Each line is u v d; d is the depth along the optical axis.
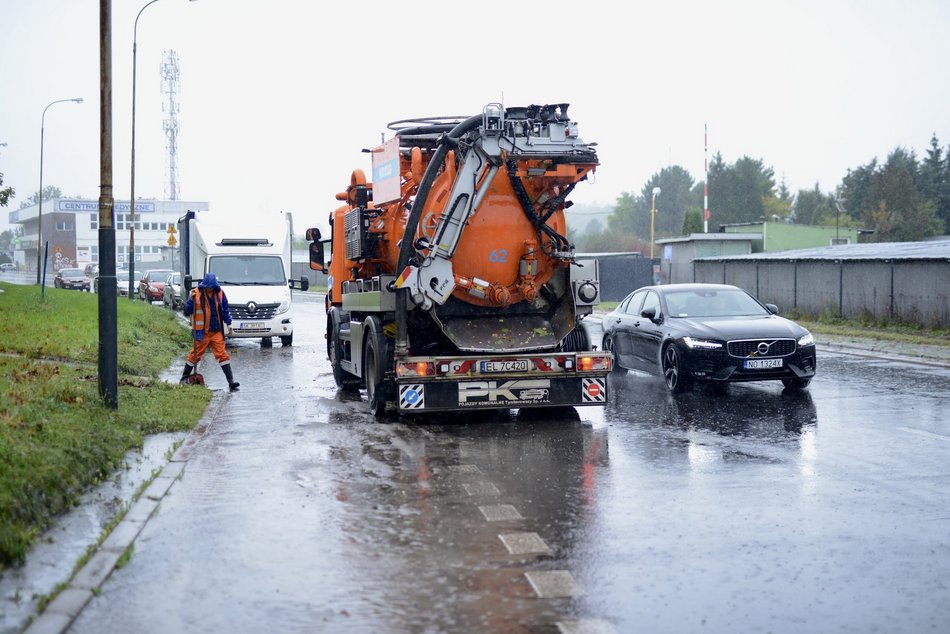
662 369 15.75
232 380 16.20
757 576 6.05
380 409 13.08
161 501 8.17
